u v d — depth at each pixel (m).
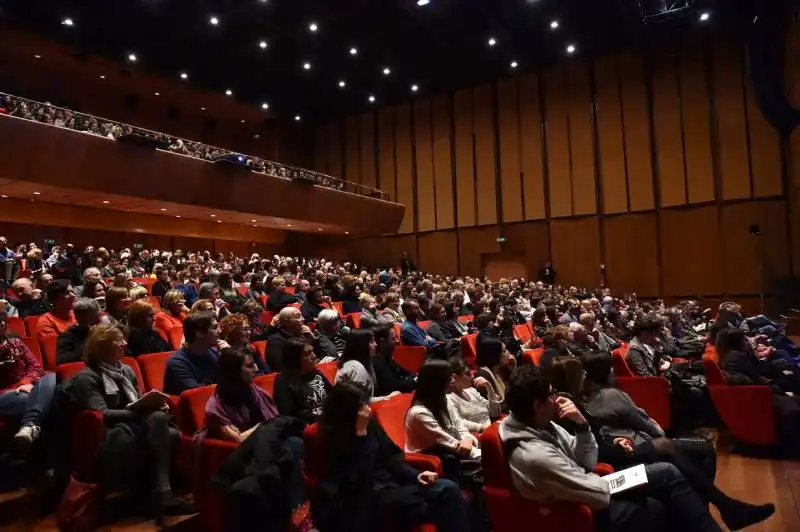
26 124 10.48
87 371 3.11
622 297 15.48
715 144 14.43
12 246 13.71
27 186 11.23
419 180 19.00
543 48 15.45
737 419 4.15
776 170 13.71
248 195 14.85
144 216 16.22
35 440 3.21
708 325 8.95
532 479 2.20
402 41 14.88
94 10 12.77
